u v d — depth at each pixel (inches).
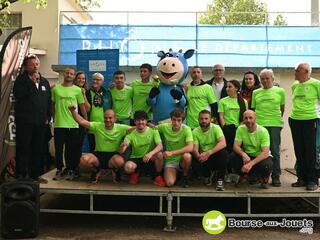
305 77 225.9
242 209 261.6
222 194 214.7
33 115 221.1
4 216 198.7
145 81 266.8
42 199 284.4
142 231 219.1
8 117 238.8
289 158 331.9
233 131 247.8
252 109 245.0
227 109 250.4
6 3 357.1
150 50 387.9
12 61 240.1
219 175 223.8
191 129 251.4
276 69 336.8
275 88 239.6
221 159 222.2
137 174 235.0
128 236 210.4
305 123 223.9
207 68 340.5
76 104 248.8
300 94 226.8
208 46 384.8
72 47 392.2
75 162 247.9
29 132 222.2
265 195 215.0
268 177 224.1
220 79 269.7
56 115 247.8
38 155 229.3
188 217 246.8
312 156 221.5
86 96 261.4
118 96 265.3
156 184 230.1
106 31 393.4
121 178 246.2
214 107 256.8
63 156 270.4
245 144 227.9
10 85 239.3
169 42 388.5
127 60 386.6
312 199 267.4
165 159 233.5
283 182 243.8
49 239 203.2
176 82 258.1
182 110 235.0
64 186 221.3
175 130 229.8
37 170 231.0
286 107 335.9
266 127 235.6
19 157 223.3
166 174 227.6
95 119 259.8
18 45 244.8
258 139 225.3
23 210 199.3
